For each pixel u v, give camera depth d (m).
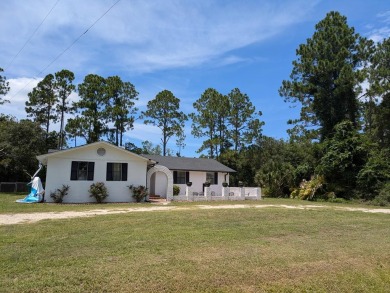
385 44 35.19
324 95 31.88
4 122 34.31
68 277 5.43
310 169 31.67
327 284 5.76
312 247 8.15
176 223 11.32
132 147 44.28
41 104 41.88
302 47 34.00
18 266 6.00
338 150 28.25
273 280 5.76
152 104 45.22
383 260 7.28
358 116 33.03
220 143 44.12
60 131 42.06
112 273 5.68
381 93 33.28
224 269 6.11
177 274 5.75
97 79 42.19
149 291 5.06
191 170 29.81
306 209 17.72
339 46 32.12
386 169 26.67
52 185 20.47
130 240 8.33
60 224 10.74
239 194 26.95
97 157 21.62
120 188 22.03
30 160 31.50
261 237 9.27
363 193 26.45
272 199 27.69
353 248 8.19
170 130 45.44
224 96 45.19
